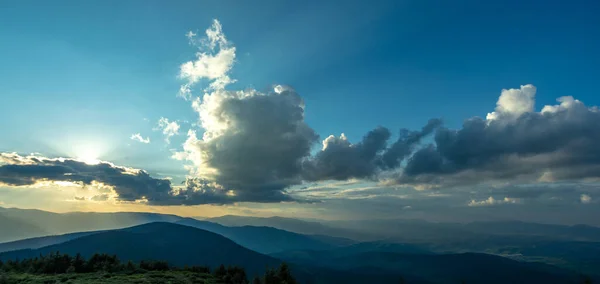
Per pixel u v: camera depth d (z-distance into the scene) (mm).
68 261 109250
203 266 122625
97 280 85625
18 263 110438
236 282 104875
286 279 104500
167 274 100438
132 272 103000
